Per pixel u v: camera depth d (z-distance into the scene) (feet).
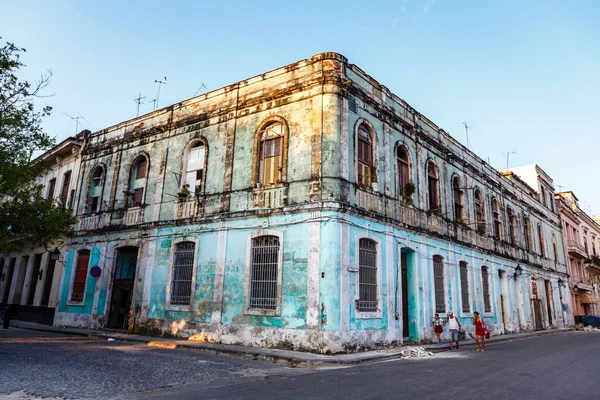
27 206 48.21
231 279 51.60
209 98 62.08
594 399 23.52
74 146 79.51
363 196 50.90
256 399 22.86
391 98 60.85
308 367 36.94
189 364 36.19
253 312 48.34
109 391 24.88
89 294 67.26
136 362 36.06
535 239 107.55
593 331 107.86
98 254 68.13
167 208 61.46
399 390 25.23
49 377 28.09
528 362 39.45
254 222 51.42
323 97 49.90
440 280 64.64
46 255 79.00
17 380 26.91
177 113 65.62
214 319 51.57
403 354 45.16
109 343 51.08
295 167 49.90
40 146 44.04
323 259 44.83
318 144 48.55
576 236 143.54
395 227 55.47
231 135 57.41
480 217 81.97
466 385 26.99
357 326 45.88
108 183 71.46
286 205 49.03
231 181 55.47
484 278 79.15
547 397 23.76
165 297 57.11
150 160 66.49
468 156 81.71
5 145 42.39
